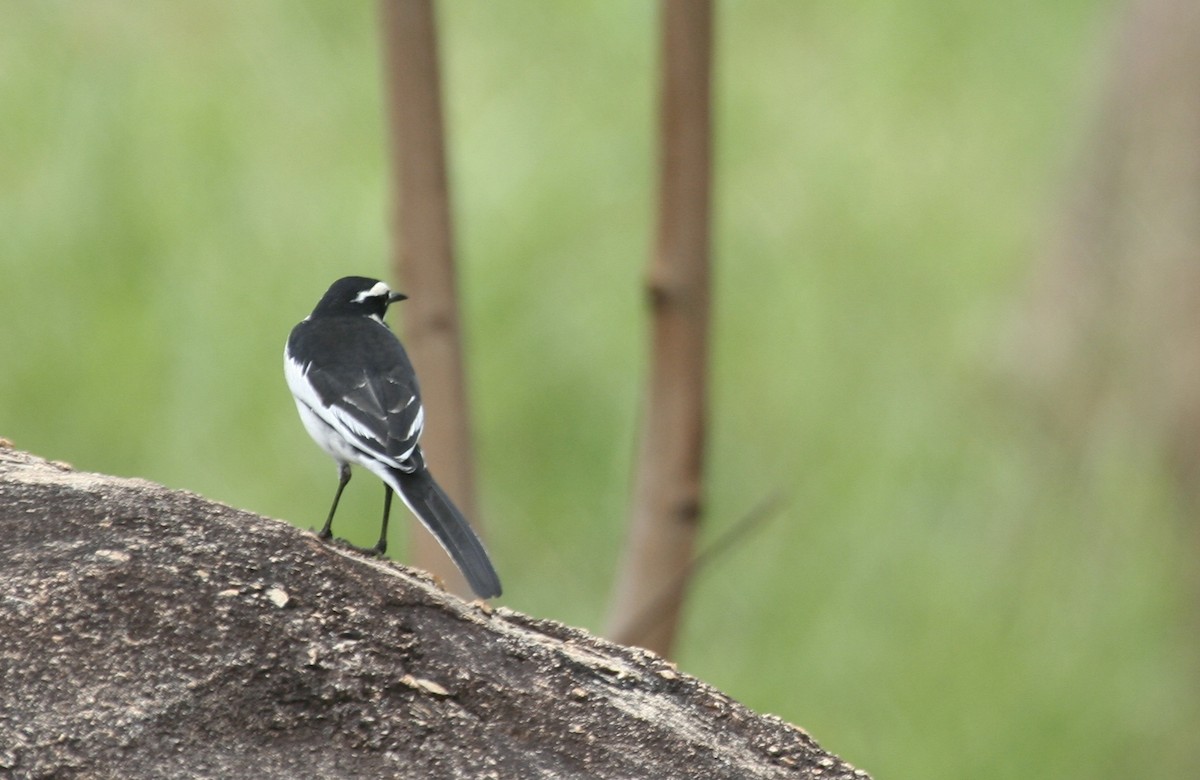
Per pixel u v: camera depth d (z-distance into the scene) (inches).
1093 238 592.4
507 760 221.5
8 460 258.2
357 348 291.4
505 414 608.4
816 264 648.4
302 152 657.0
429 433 384.8
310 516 578.2
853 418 610.5
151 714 209.6
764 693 534.0
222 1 698.8
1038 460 591.2
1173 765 517.0
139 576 223.3
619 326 625.3
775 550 572.4
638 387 610.9
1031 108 680.4
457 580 381.7
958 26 704.4
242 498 577.0
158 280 621.6
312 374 284.5
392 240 386.0
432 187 380.5
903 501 580.7
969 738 512.1
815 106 688.4
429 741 219.6
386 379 282.8
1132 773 515.8
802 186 663.8
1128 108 586.6
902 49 700.0
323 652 222.8
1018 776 508.7
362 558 254.1
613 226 638.5
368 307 338.6
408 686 225.0
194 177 642.2
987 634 535.5
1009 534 567.8
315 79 677.3
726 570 571.5
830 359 627.5
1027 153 666.2
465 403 386.3
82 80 657.6
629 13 681.0
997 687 523.5
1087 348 588.1
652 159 642.8
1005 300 630.5
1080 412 586.6
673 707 245.4
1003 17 704.4
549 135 654.5
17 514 232.8
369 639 228.1
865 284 645.9
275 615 225.0
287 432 595.2
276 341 603.5
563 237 634.8
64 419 594.2
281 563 233.9
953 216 655.8
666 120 375.2
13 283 613.0
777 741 248.5
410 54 378.6
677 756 232.8
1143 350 572.4
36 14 680.4
